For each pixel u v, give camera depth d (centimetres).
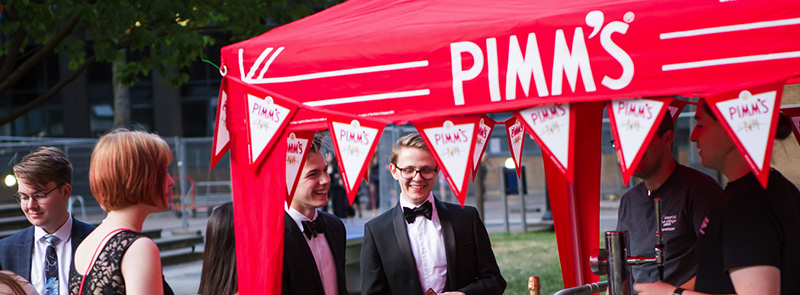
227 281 278
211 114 2681
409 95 229
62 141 1251
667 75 200
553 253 948
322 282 311
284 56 246
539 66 214
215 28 853
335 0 829
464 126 222
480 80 221
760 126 190
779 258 205
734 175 219
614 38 206
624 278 234
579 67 209
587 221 366
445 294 304
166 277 881
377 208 1727
